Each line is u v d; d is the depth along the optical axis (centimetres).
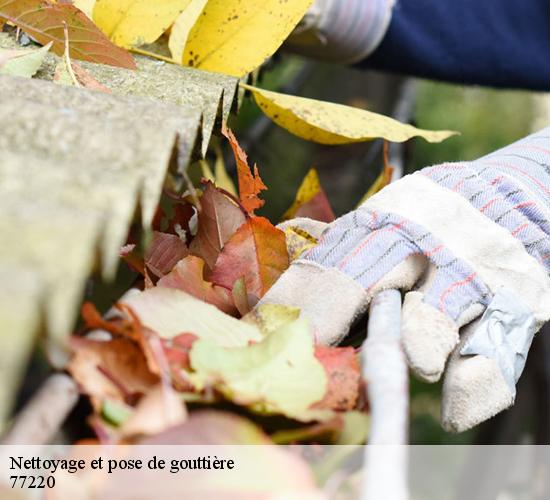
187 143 101
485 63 194
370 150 314
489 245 112
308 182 138
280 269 113
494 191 116
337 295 108
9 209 90
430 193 114
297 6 129
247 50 129
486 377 108
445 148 580
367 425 94
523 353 111
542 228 115
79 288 87
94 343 94
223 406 95
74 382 93
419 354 105
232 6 129
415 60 191
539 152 124
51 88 105
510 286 112
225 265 112
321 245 112
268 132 312
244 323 101
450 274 109
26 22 120
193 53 129
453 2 190
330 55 188
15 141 96
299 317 108
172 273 108
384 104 488
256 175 117
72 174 94
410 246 110
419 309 107
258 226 113
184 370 96
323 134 133
